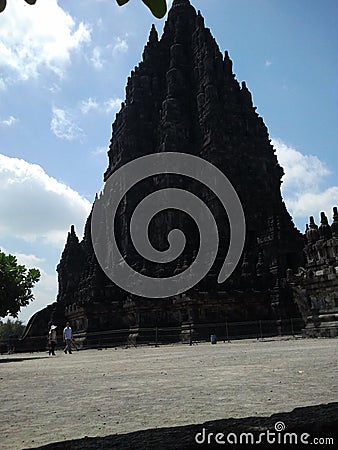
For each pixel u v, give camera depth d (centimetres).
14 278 4553
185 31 9738
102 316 6838
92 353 4522
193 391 1188
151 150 8656
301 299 5666
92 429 782
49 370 2281
